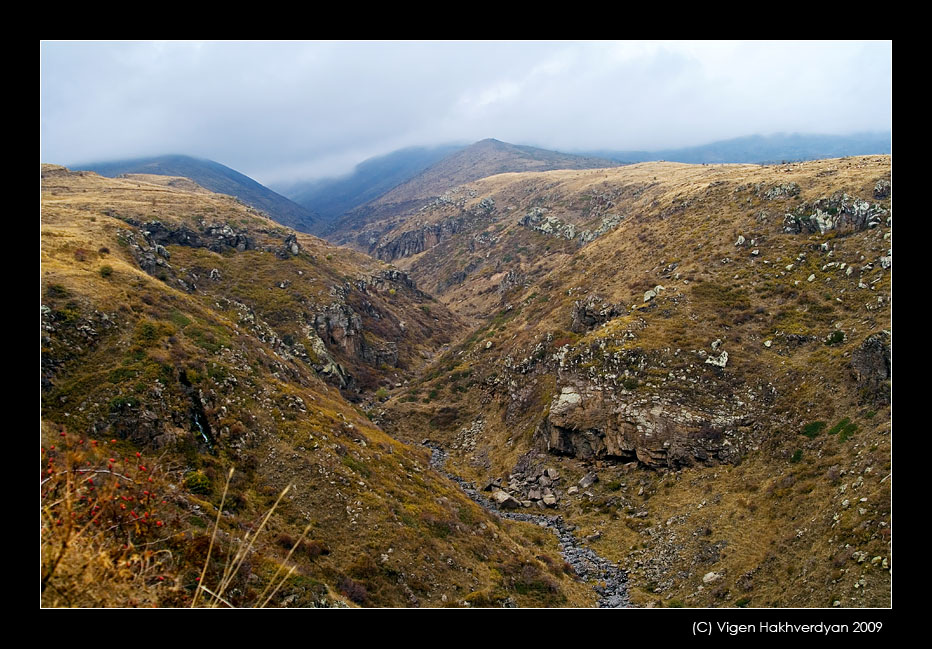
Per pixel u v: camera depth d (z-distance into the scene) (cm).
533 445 6519
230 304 7856
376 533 3441
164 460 3128
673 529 4350
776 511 3884
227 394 4069
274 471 3659
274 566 2508
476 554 3734
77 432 2998
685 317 6222
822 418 4394
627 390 5728
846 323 5066
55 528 1043
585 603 3516
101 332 3831
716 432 4938
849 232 6025
